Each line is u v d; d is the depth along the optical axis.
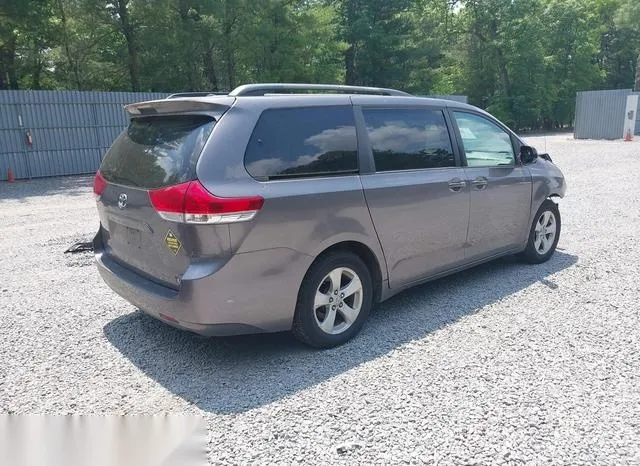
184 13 26.20
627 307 4.54
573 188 11.36
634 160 17.23
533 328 4.14
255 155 3.44
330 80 34.00
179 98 3.69
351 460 2.59
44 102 16.47
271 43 29.50
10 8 19.25
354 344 3.92
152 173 3.53
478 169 4.90
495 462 2.56
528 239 5.66
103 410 3.10
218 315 3.29
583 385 3.26
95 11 24.09
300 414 3.00
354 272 3.92
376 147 4.10
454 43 49.31
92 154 17.75
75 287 5.34
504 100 46.94
